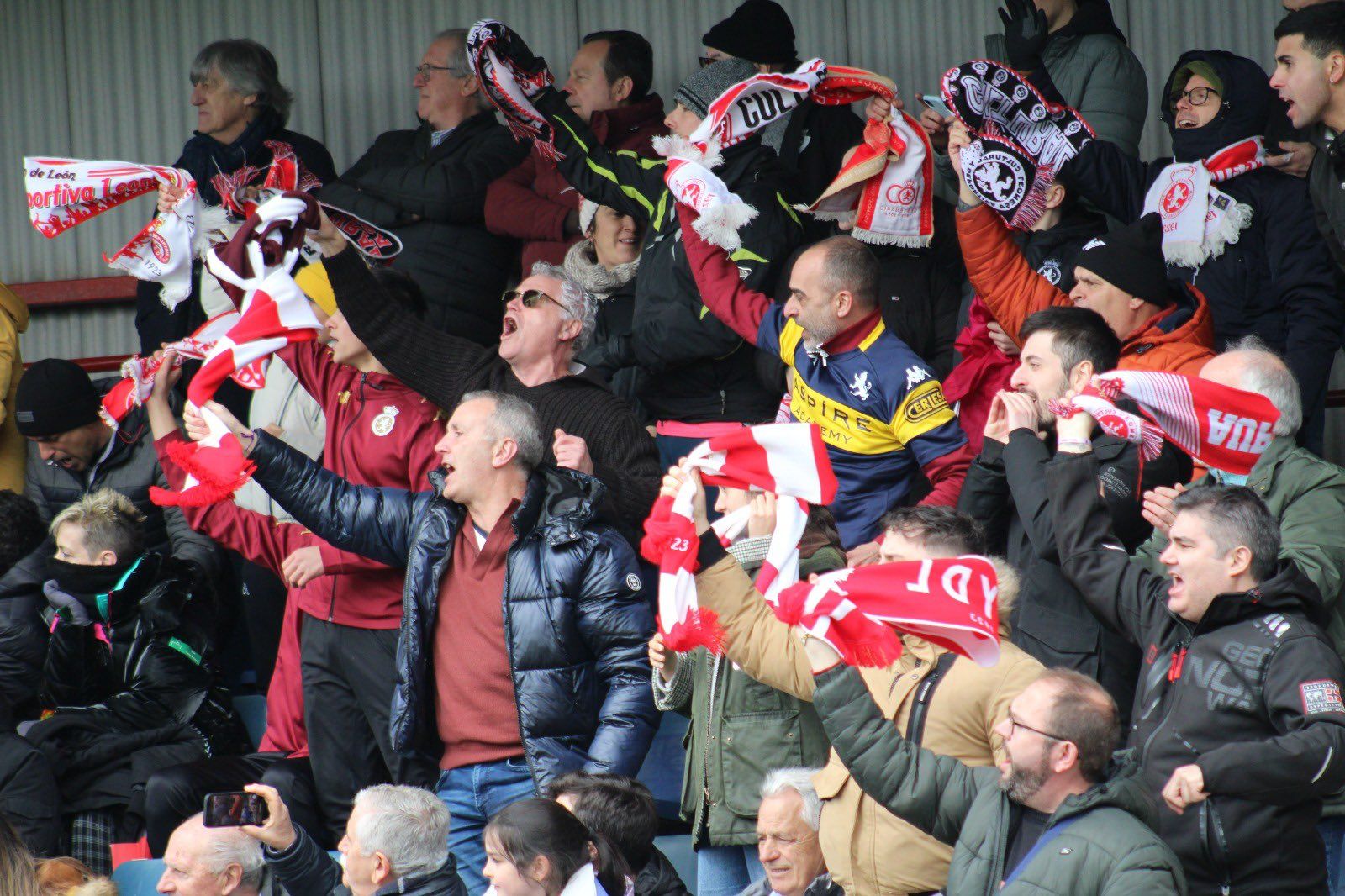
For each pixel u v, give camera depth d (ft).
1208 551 45.93
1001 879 41.52
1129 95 79.36
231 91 89.04
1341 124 63.31
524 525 57.52
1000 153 63.82
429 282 85.35
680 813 60.59
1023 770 41.16
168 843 61.16
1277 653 44.88
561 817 45.11
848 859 47.09
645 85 83.66
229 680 82.84
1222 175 69.82
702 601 48.57
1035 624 53.83
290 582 64.13
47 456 78.48
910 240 67.77
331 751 65.00
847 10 94.94
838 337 63.16
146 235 65.46
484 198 86.38
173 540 76.23
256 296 60.90
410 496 61.21
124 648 69.56
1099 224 71.72
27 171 65.31
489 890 44.80
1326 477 52.70
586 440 64.85
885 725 44.06
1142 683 47.85
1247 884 44.55
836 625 42.16
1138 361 58.90
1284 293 68.85
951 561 42.55
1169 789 43.04
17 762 65.21
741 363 73.97
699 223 65.41
